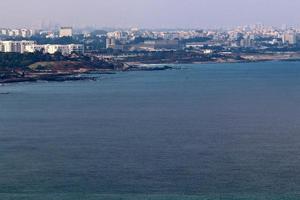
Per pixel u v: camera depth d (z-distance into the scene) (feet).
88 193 383.24
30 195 378.73
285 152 498.69
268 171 434.71
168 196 374.02
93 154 492.54
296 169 440.04
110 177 420.36
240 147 522.06
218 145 531.91
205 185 400.47
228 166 449.48
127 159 473.67
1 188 395.75
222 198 370.73
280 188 392.88
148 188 394.73
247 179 414.00
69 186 399.65
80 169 442.09
